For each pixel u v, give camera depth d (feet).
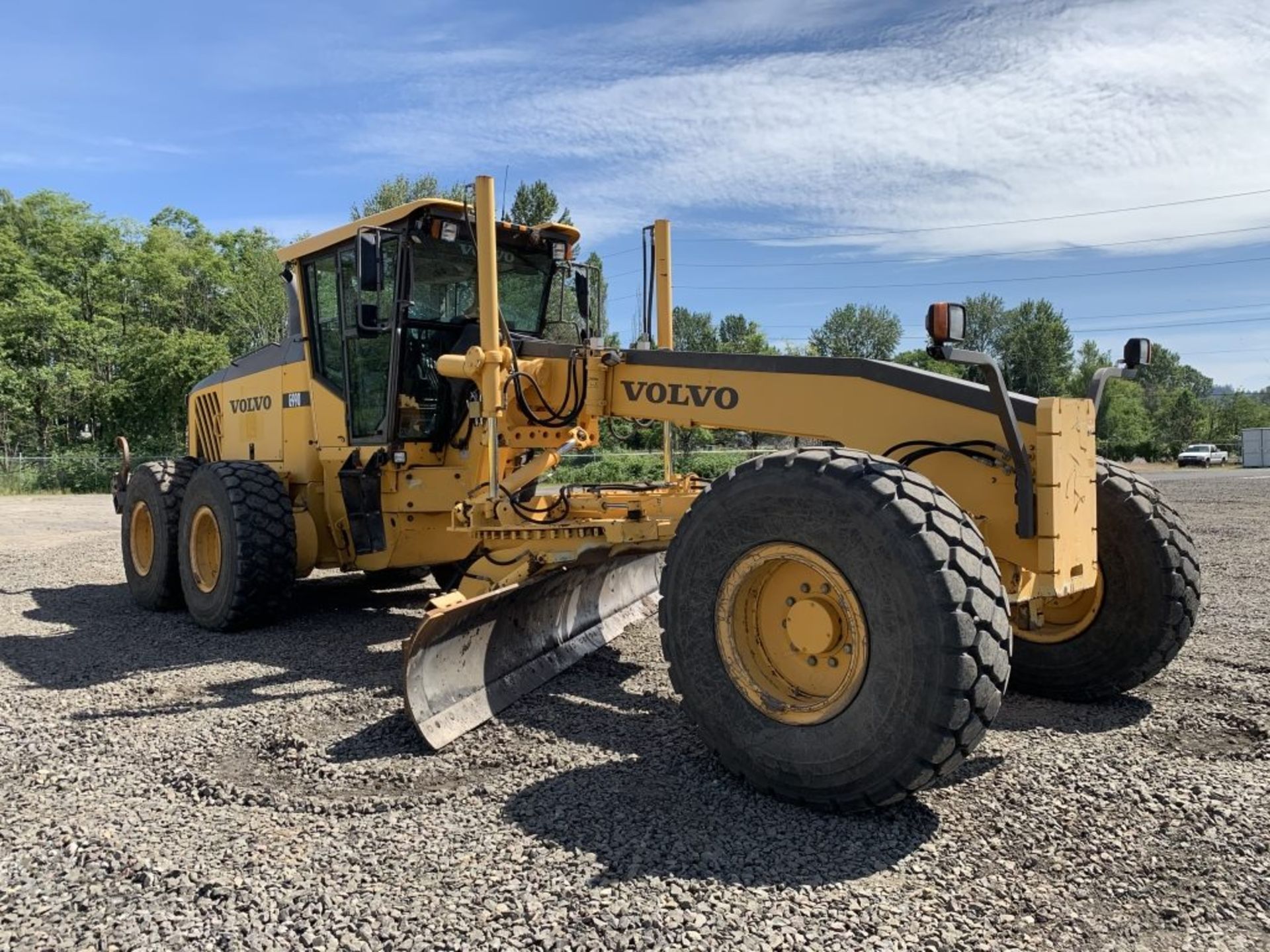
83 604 24.84
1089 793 10.28
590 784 10.77
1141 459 183.01
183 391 112.88
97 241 125.18
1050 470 10.60
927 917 7.71
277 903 8.04
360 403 20.26
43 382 108.06
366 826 9.70
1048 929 7.54
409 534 19.84
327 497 21.54
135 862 8.89
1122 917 7.73
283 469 22.67
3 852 9.25
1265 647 16.97
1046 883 8.30
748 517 10.54
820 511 9.91
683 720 13.37
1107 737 12.23
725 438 53.93
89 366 113.70
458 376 16.65
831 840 9.19
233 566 19.65
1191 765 11.12
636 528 14.61
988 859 8.77
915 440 11.95
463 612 13.01
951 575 9.14
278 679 16.10
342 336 20.47
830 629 9.95
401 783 11.09
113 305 123.65
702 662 10.88
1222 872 8.46
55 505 69.05
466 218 17.88
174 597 23.09
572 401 16.40
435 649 12.75
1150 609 13.06
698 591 10.97
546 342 17.06
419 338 19.25
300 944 7.41
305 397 21.86
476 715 13.19
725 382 14.26
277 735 12.74
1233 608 20.80
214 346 113.70
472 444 18.40
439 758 11.91
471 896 8.09
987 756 11.56
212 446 26.40
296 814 10.08
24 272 111.75
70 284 122.93
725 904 7.91
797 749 9.93
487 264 15.89
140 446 111.65
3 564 33.09
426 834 9.42
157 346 112.47
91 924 7.83
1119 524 13.25
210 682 15.92
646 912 7.78
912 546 9.25
